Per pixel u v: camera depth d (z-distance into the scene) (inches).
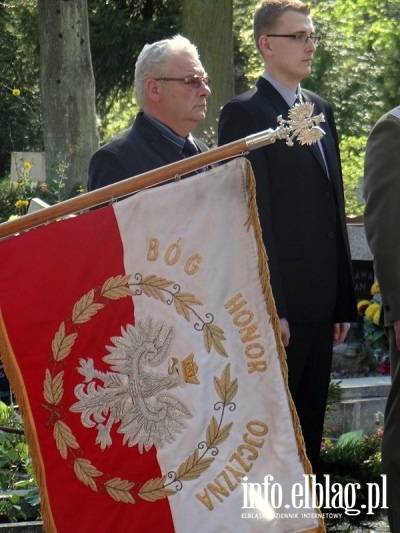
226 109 365.7
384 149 357.7
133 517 262.5
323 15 1847.9
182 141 346.0
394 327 357.1
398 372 359.3
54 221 268.8
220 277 270.4
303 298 359.6
